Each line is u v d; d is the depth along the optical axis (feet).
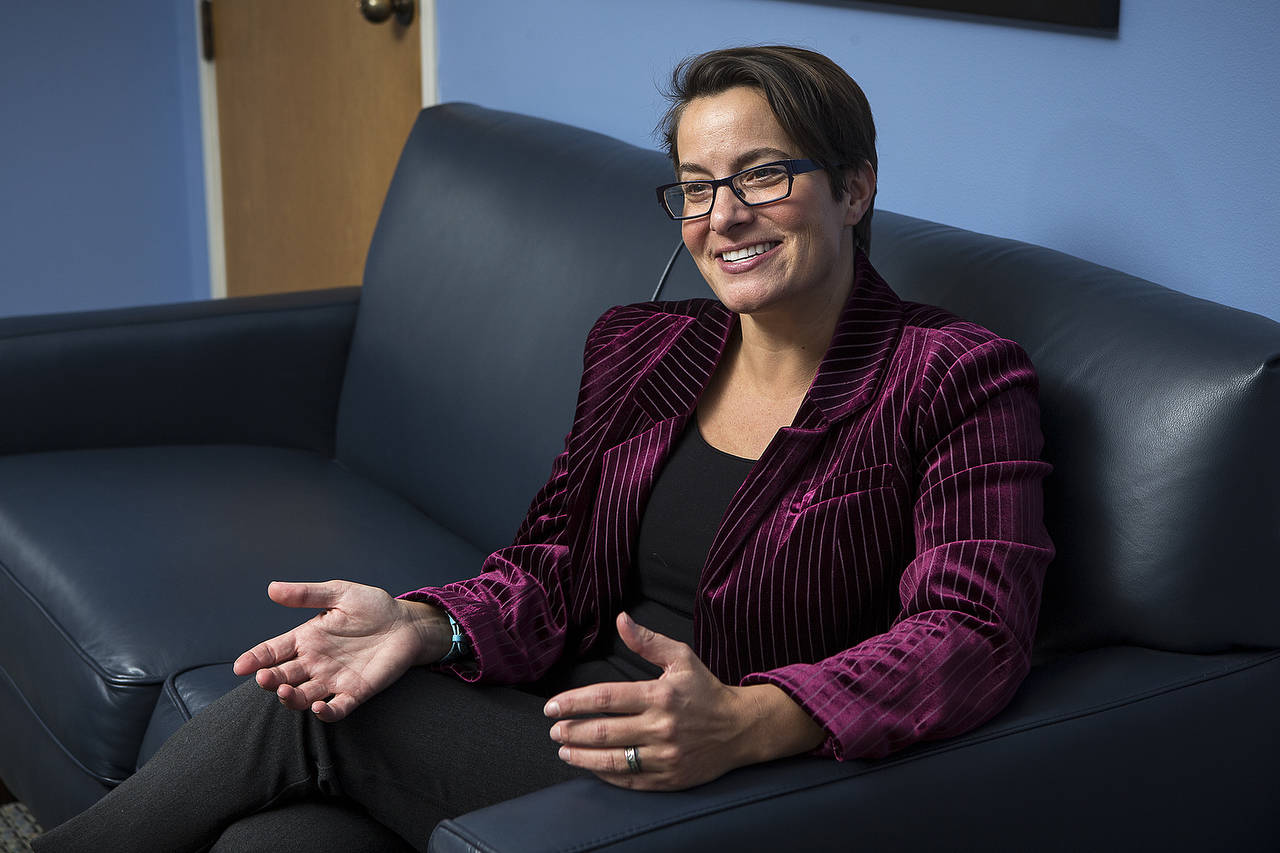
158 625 5.33
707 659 4.10
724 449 4.33
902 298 4.87
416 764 3.85
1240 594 3.86
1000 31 5.41
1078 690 3.67
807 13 6.28
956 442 3.79
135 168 12.69
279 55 10.96
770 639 3.97
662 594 4.38
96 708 5.13
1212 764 3.81
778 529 3.97
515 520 6.19
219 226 12.60
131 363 7.31
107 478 6.75
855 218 4.24
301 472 7.24
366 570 5.96
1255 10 4.56
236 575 5.77
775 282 4.04
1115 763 3.60
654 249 5.82
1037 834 3.52
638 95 7.38
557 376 6.08
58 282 12.66
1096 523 4.00
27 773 5.89
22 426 7.11
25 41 11.93
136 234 12.89
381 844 3.89
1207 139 4.77
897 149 5.98
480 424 6.47
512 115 7.30
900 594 3.79
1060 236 5.35
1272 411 3.80
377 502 6.89
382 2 9.18
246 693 3.97
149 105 12.60
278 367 7.67
